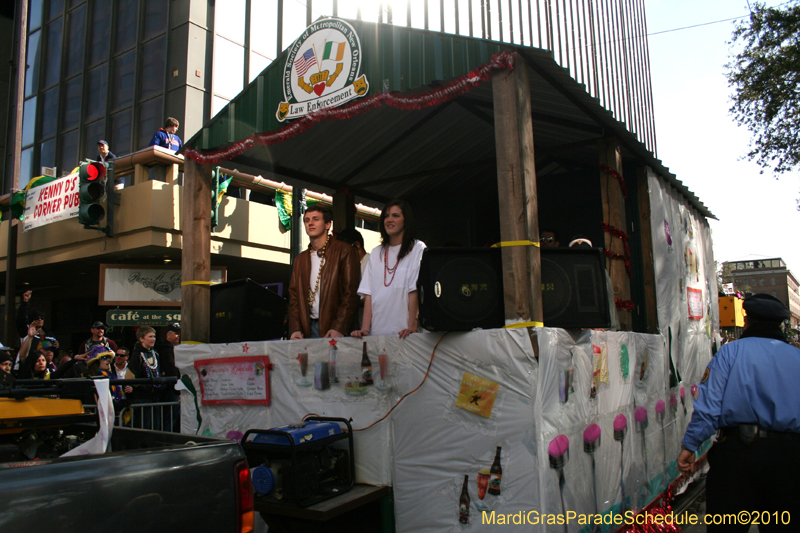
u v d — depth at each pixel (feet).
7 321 31.30
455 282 11.43
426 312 11.35
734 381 9.50
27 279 38.63
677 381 18.88
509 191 11.59
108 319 30.25
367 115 18.04
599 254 12.00
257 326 15.92
